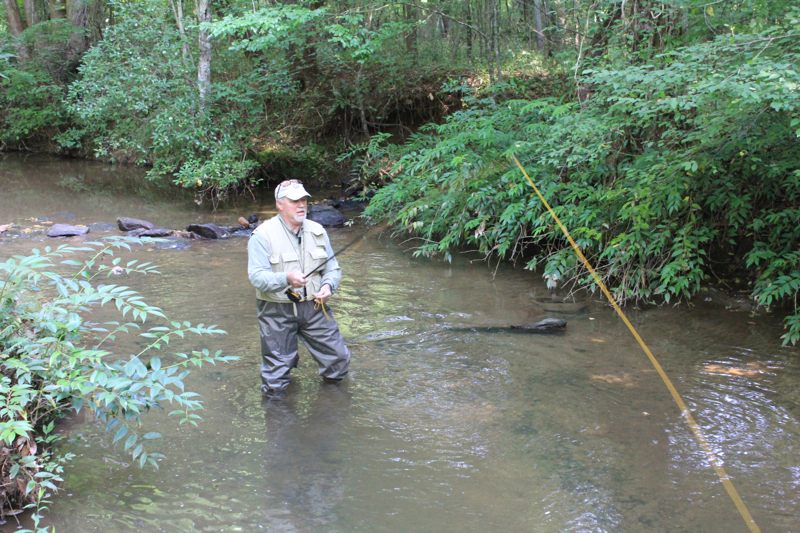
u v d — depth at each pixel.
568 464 3.41
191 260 8.07
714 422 3.85
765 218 6.07
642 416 3.94
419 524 2.90
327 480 3.27
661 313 5.90
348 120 15.98
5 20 23.78
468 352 5.04
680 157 5.83
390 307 6.21
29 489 2.88
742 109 5.12
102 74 14.20
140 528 2.86
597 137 6.52
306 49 15.55
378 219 9.94
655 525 2.88
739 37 4.90
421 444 3.64
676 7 6.20
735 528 2.86
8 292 3.45
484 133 7.75
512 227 7.36
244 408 4.09
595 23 8.41
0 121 21.50
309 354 5.07
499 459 3.46
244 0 13.30
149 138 14.70
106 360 4.71
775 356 4.84
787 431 3.73
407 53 15.98
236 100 13.72
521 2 14.07
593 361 4.82
